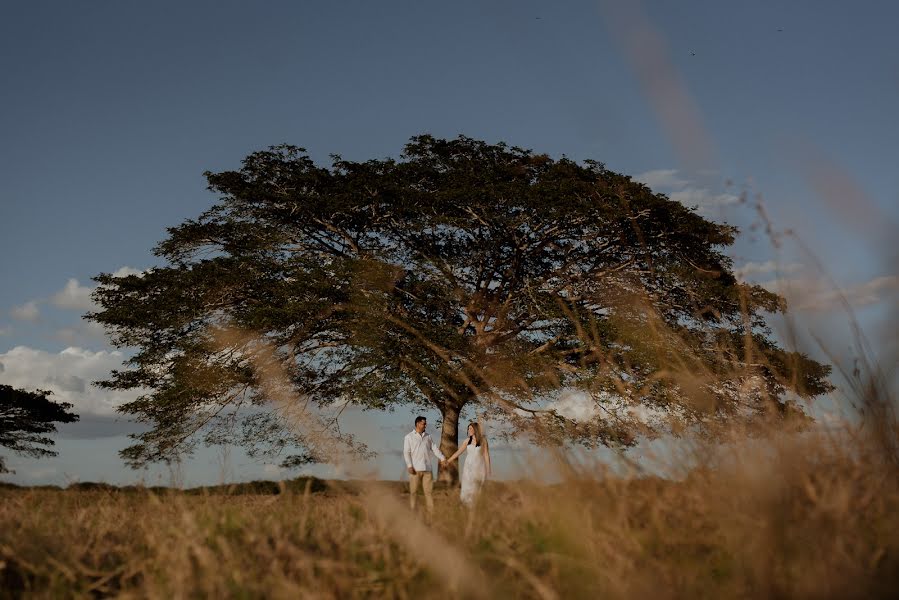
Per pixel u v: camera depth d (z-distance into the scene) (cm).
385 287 1859
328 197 2105
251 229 2183
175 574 253
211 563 259
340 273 1861
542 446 291
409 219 2111
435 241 2147
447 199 1977
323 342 2053
